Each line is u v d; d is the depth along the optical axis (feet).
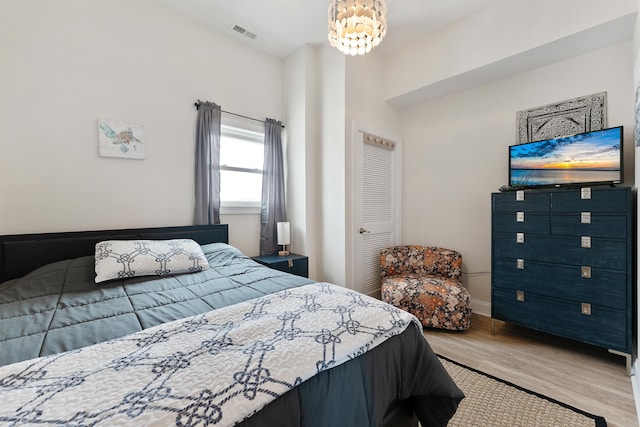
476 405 4.77
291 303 3.75
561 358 6.35
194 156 8.43
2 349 2.74
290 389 2.28
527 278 7.09
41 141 6.19
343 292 4.22
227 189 9.30
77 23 6.60
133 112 7.36
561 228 6.55
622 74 6.72
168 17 7.93
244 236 9.59
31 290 4.53
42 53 6.19
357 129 9.48
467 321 7.61
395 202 11.12
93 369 2.26
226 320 3.28
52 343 2.89
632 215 5.91
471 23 8.11
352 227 9.45
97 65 6.85
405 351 3.52
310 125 9.84
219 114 8.76
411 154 11.16
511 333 7.71
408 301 7.95
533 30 7.01
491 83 8.97
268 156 9.89
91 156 6.79
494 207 7.71
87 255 6.46
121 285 4.88
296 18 8.32
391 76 10.26
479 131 9.27
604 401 4.88
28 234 5.92
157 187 7.77
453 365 6.03
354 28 4.87
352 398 2.74
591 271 6.14
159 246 5.98
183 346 2.63
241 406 1.98
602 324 5.99
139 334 2.89
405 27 8.66
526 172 7.56
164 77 7.88
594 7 6.16
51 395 1.93
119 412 1.78
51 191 6.31
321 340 2.80
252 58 9.77
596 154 6.40
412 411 3.88
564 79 7.57
